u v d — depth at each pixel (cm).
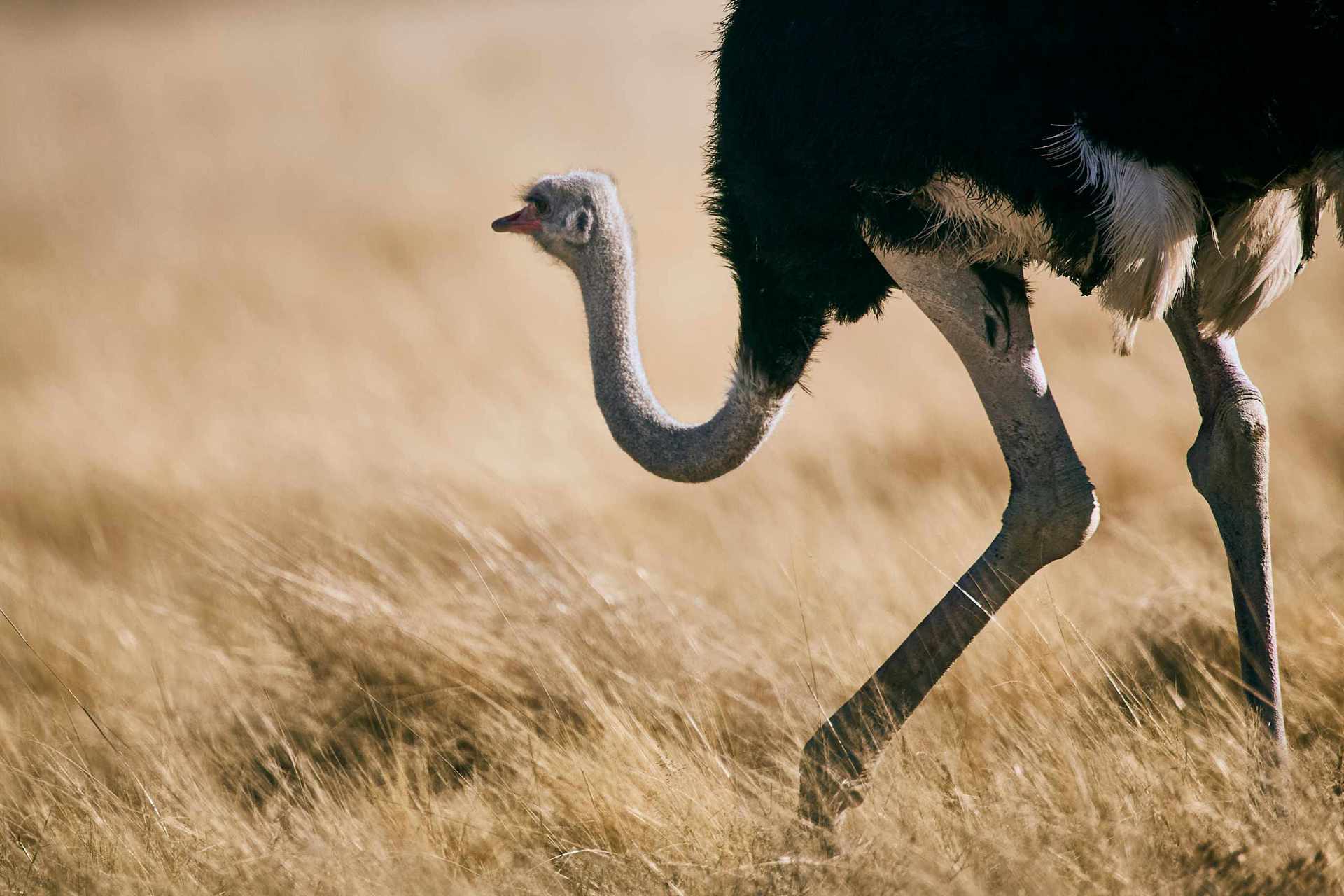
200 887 948
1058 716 1036
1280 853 834
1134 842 860
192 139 7444
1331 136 819
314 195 5666
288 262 4388
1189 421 1983
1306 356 2131
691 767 1026
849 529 1667
